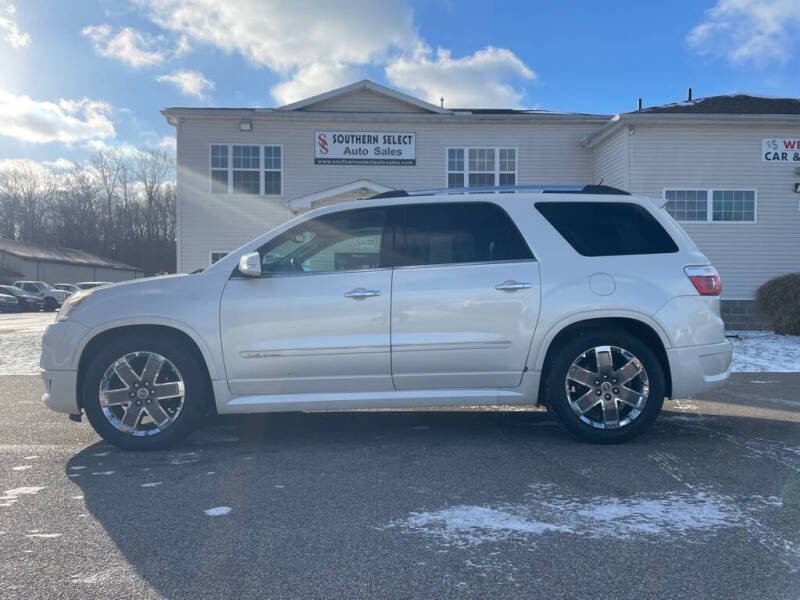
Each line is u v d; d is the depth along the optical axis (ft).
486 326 16.14
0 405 22.39
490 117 61.72
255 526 11.14
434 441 16.92
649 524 11.09
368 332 16.05
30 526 11.19
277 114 61.21
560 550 10.07
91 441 17.15
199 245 62.03
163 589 8.93
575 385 16.40
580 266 16.38
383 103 63.67
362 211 16.92
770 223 55.62
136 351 15.90
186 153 61.72
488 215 16.84
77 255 199.52
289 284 16.20
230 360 15.97
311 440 17.16
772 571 9.34
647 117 53.42
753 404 22.02
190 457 15.52
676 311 16.21
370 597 8.70
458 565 9.59
